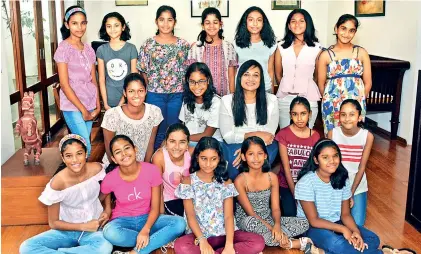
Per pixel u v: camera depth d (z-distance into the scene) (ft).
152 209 8.41
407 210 9.66
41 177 9.33
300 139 9.55
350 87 10.55
